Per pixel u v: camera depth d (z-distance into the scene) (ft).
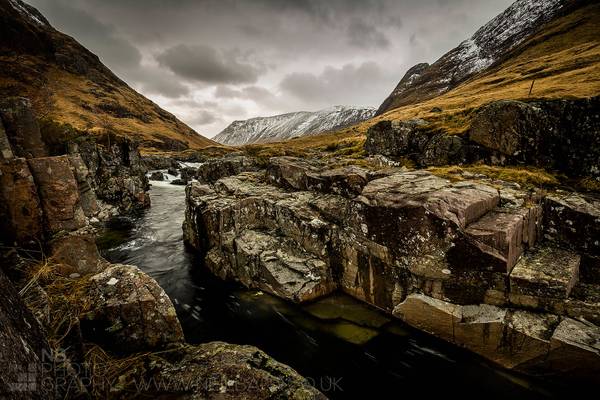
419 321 39.86
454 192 41.81
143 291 24.45
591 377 29.07
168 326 24.21
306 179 65.16
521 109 63.26
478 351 35.32
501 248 34.04
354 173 56.34
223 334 41.86
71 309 21.67
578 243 38.96
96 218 96.68
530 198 43.91
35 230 25.39
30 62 531.50
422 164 82.58
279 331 42.50
